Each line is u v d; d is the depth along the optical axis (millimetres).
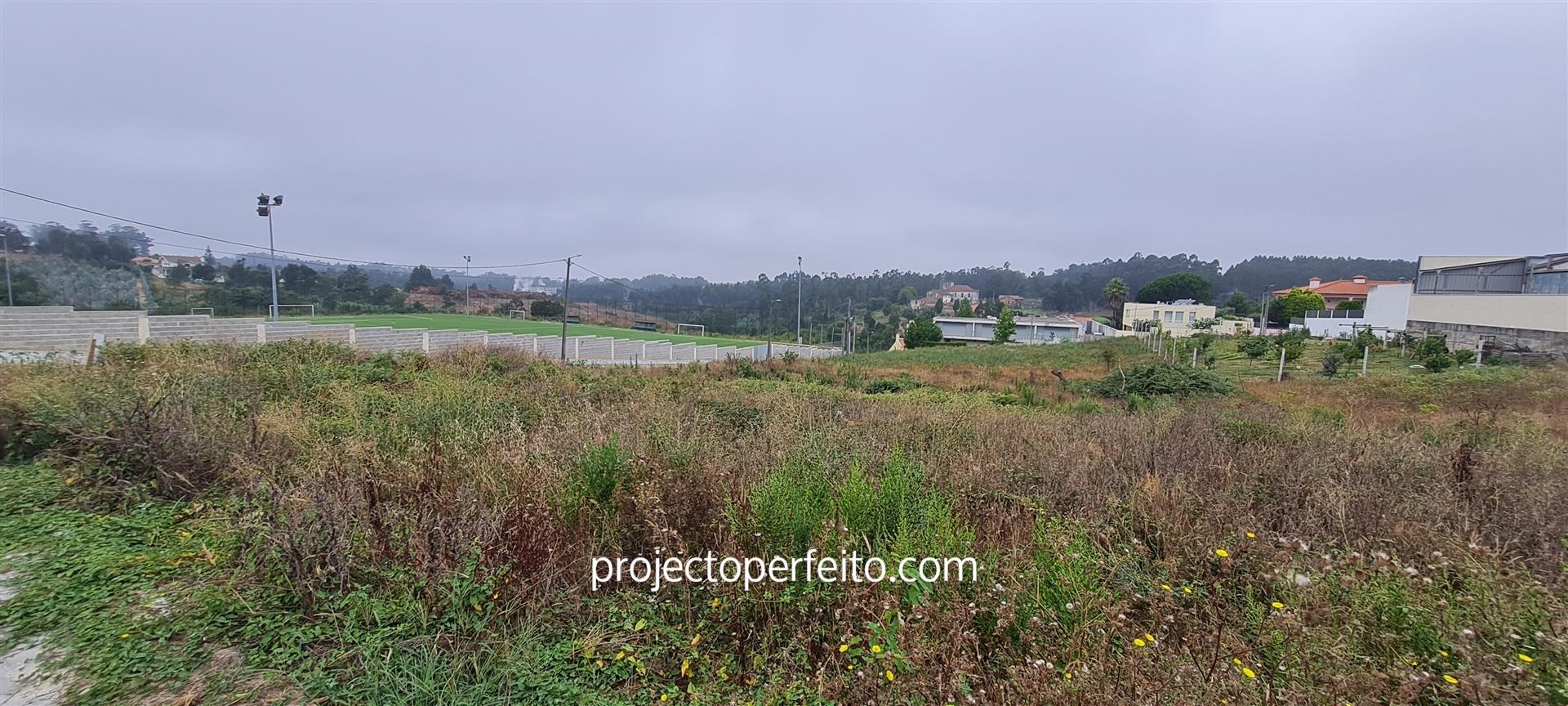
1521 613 2426
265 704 2082
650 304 66562
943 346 41906
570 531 3223
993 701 2125
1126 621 2473
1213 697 1940
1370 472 4621
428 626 2486
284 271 37906
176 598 2664
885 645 2270
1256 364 22969
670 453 4082
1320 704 2014
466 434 4938
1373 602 2570
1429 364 19719
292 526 2773
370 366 9969
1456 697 2090
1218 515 3594
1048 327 65438
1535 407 11289
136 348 8828
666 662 2449
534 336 24344
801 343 50250
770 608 2639
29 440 4590
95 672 2184
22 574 2848
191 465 4055
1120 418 8078
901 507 3336
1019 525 3588
